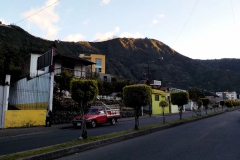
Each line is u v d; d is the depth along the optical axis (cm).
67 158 727
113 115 2019
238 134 1246
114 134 1141
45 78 2089
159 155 736
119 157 716
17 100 2539
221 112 4178
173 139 1085
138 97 1354
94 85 1032
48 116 1778
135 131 1263
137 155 741
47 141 1070
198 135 1214
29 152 730
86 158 716
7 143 1023
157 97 4238
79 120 1753
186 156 721
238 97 10850
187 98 2258
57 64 3222
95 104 2584
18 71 3272
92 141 927
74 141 936
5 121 1631
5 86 1659
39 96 2127
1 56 3416
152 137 1176
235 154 749
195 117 2562
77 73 3397
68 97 2570
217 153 764
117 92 3991
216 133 1291
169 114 3919
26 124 1748
